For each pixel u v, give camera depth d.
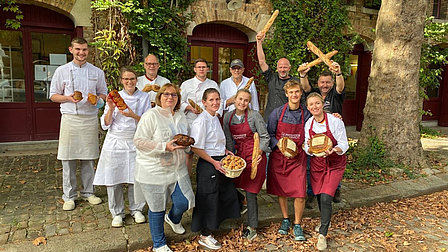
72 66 3.79
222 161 3.18
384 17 5.88
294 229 3.65
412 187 5.16
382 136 5.95
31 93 6.94
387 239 3.70
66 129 3.83
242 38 8.27
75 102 3.72
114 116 3.49
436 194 5.20
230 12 7.48
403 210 4.52
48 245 3.12
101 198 4.31
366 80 10.02
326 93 4.14
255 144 3.27
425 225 4.09
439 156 6.98
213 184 3.26
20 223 3.56
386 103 5.92
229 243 3.49
